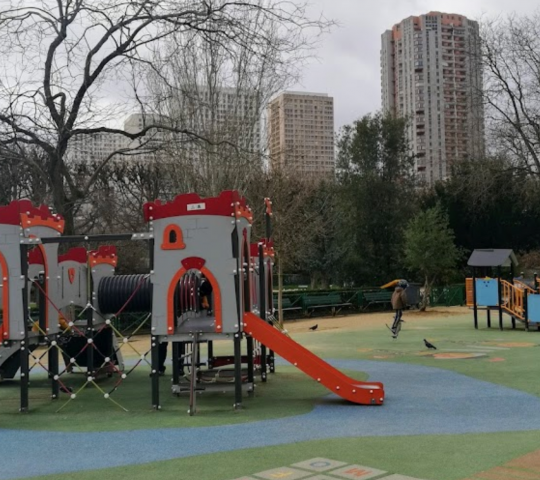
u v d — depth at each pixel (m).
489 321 21.08
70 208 17.28
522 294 19.75
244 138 20.09
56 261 10.55
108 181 32.47
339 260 39.69
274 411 8.35
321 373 8.84
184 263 8.77
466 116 47.56
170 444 6.57
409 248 30.27
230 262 8.70
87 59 15.93
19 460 6.16
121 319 22.67
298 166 32.31
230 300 8.71
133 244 29.88
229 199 8.70
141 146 17.31
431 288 33.75
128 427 7.59
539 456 5.71
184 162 20.09
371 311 31.84
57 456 6.27
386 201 40.00
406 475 5.19
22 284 8.98
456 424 7.22
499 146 35.88
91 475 5.50
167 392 10.55
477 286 21.05
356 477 5.16
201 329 8.80
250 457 5.90
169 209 8.84
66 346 12.54
